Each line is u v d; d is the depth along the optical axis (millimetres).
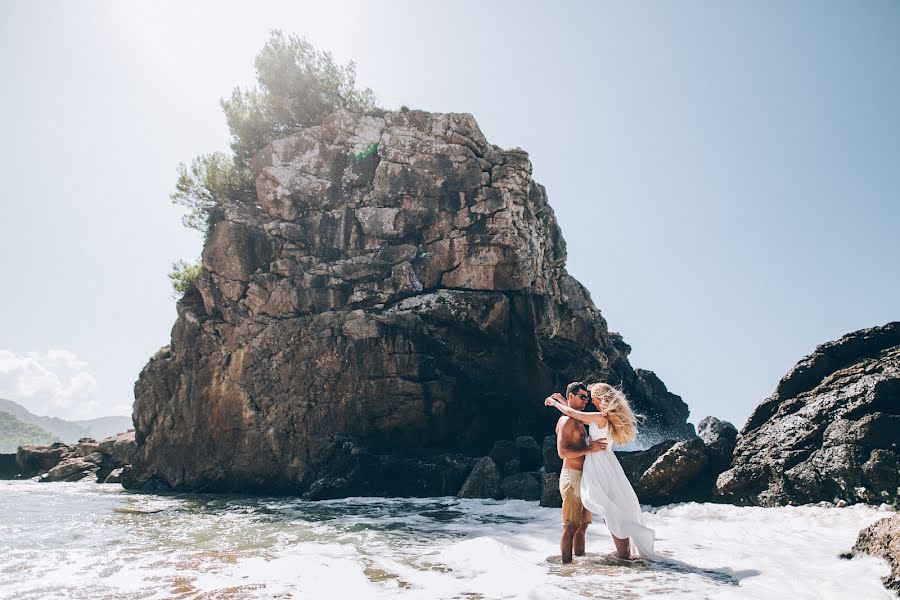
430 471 14977
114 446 23984
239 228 19391
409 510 11758
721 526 7902
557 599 4430
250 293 18781
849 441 8281
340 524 9641
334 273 18891
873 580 4559
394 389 17203
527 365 19750
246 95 24625
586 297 24250
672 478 9922
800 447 9023
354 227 19719
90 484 21281
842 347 10062
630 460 11102
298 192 20109
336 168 20422
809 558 5664
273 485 16844
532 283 20625
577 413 6039
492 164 20141
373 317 17625
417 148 20078
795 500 8586
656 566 5676
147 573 5770
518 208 20031
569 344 23250
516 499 12641
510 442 14859
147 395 19531
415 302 18500
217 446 17781
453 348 18453
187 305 20188
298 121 24672
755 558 5789
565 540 5949
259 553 6875
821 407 9195
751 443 9797
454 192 19672
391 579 5453
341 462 15719
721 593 4504
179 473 17953
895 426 8117
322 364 17391
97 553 6887
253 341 18203
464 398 18172
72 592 5031
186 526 9445
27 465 26562
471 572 5703
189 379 18844
